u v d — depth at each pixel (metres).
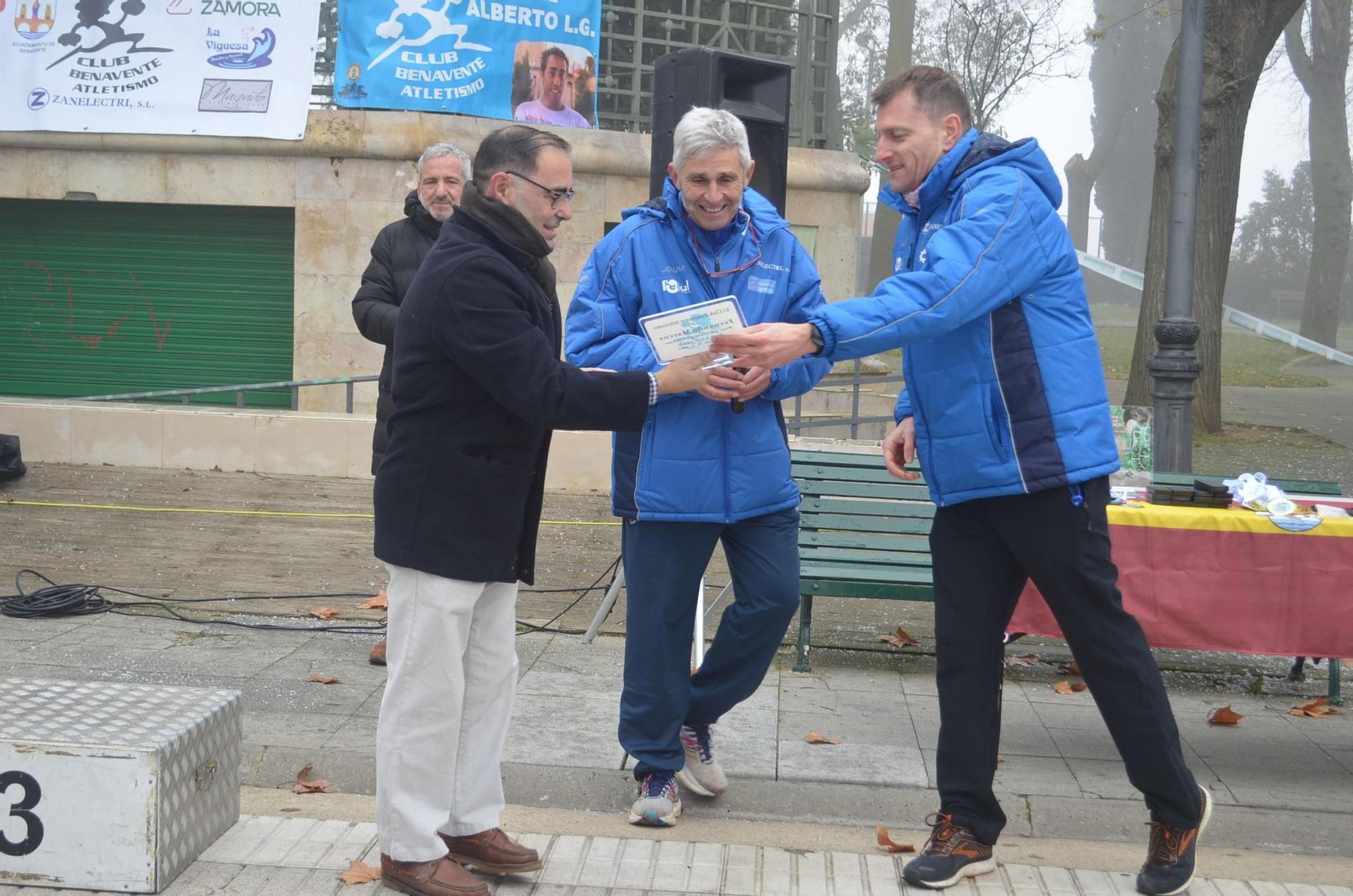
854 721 4.73
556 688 5.02
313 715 4.59
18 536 7.48
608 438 9.29
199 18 11.38
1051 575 3.26
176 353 12.25
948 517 3.43
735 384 3.21
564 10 11.44
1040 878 3.42
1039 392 3.21
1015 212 3.15
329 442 9.40
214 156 11.52
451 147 4.99
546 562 7.36
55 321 12.34
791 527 3.81
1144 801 3.63
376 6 11.18
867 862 3.52
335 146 11.27
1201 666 5.64
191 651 5.38
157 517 8.04
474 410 3.07
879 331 3.03
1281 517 4.62
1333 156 30.73
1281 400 19.75
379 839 3.20
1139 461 5.43
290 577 6.80
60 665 5.08
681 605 3.71
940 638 3.43
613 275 3.73
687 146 3.53
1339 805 4.07
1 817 3.14
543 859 3.47
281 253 12.00
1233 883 3.40
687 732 3.96
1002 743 4.56
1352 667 5.68
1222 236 14.25
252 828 3.60
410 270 5.03
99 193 11.70
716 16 12.33
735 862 3.49
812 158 12.42
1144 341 14.15
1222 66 13.69
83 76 11.46
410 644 3.10
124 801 3.12
